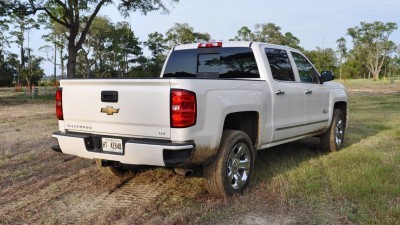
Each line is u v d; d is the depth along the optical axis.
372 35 103.81
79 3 25.81
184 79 3.90
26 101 22.91
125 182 5.15
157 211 4.09
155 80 3.94
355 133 9.02
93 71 67.94
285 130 5.54
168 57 6.21
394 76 114.06
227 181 4.40
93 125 4.36
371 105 17.91
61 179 5.32
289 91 5.57
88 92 4.36
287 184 4.85
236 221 3.82
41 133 9.15
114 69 69.06
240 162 4.64
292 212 4.03
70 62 27.89
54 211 4.13
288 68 5.83
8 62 74.00
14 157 6.59
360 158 6.19
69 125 4.59
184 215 3.95
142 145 3.92
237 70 5.50
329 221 3.79
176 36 70.31
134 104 4.05
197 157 4.03
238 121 4.98
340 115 7.19
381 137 8.45
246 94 4.67
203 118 4.04
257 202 4.33
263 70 5.25
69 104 4.53
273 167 5.75
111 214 4.02
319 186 4.73
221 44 5.66
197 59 5.91
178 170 4.18
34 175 5.52
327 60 93.19
